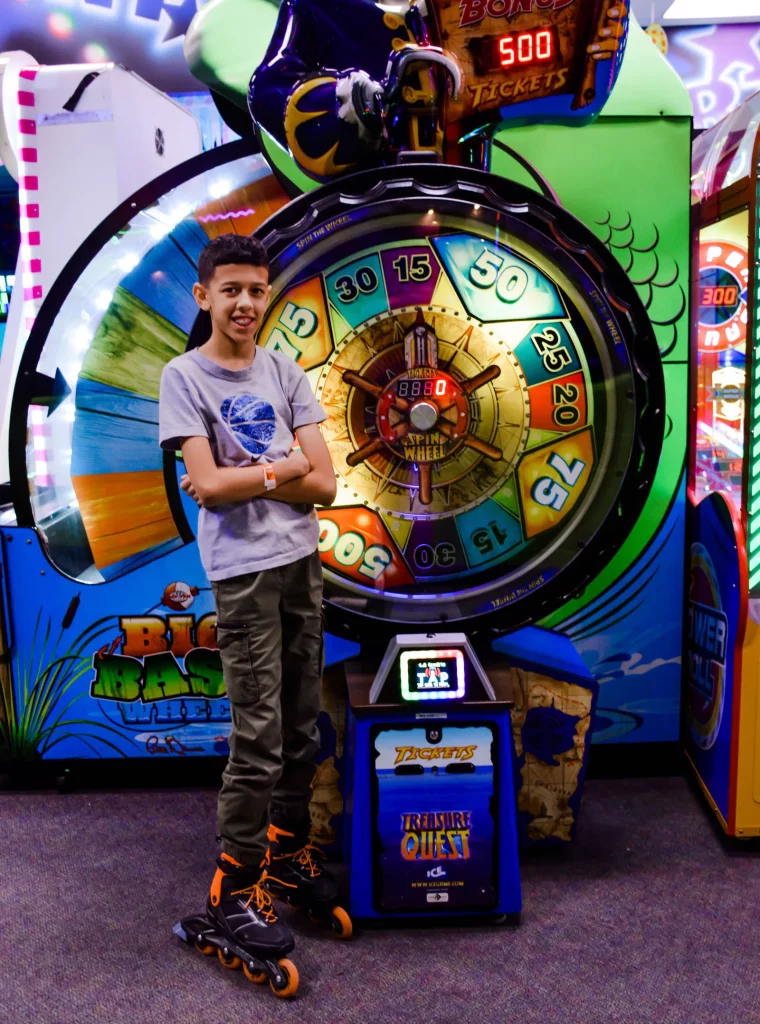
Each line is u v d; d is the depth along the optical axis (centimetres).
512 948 169
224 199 218
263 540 158
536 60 189
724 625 206
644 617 237
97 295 220
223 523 158
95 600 231
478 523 205
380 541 204
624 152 218
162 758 239
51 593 231
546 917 179
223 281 154
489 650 205
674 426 229
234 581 158
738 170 198
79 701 236
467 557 205
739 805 200
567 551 199
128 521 228
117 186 221
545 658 205
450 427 202
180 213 218
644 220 221
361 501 203
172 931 176
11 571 230
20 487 225
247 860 161
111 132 219
